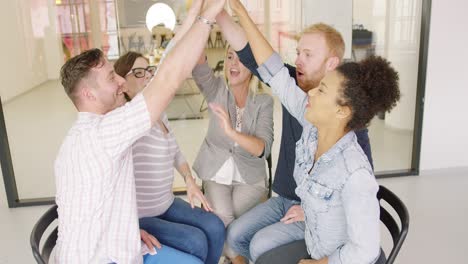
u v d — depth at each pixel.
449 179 3.86
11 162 3.47
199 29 1.24
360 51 3.67
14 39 3.32
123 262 1.35
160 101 1.23
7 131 3.47
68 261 1.32
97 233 1.32
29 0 3.29
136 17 3.56
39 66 3.42
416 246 2.76
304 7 3.61
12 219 3.29
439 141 3.94
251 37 1.63
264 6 3.59
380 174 3.90
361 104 1.27
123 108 1.24
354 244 1.26
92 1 3.44
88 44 3.49
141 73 1.85
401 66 3.77
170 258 1.52
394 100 1.32
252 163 2.17
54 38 3.40
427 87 3.81
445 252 2.68
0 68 3.36
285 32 3.65
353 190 1.26
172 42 1.54
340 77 1.29
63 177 1.31
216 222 1.85
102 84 1.40
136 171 1.69
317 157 1.43
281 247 1.60
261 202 2.18
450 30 3.71
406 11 3.65
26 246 2.86
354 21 3.61
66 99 3.50
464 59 3.79
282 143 1.90
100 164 1.26
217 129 2.18
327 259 1.36
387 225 1.56
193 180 1.94
